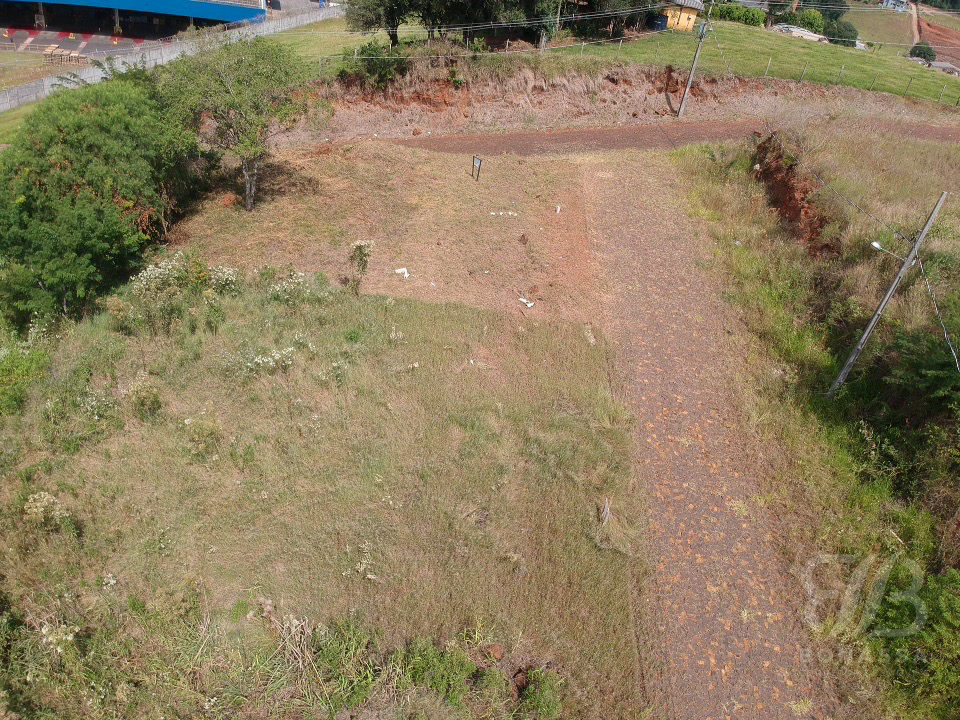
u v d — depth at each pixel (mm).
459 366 14281
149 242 18875
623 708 8734
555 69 29625
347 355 14188
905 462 11859
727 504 11766
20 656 8781
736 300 17203
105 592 9648
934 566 10273
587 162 24656
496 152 26000
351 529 10703
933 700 8773
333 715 8453
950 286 13992
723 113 29625
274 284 16625
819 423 13266
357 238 19375
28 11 56094
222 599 9688
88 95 18688
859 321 14695
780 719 8812
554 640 9398
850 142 21516
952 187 19391
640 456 12617
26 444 11969
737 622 9914
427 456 12070
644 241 19703
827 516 11406
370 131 28266
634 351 15367
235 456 11781
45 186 16719
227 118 20094
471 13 29906
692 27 39562
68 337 15141
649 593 10195
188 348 14328
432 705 8562
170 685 8648
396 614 9562
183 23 56906
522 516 11148
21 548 10039
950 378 11633
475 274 17734
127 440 12148
